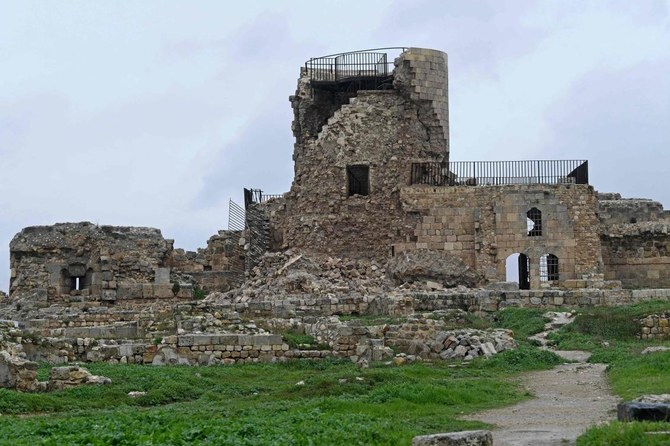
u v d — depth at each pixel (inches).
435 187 3321.9
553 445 1269.7
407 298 2758.4
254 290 3110.2
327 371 2047.2
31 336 2112.5
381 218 3380.9
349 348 2190.0
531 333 2506.2
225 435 1311.5
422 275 3216.0
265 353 2159.2
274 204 3666.3
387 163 3412.9
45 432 1374.3
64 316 2768.2
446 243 3294.8
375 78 3526.1
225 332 2245.3
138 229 3484.3
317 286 3068.4
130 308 3120.1
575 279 3250.5
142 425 1413.6
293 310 2755.9
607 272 3417.8
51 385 1817.2
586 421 1453.0
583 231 3289.9
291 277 3095.5
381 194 3395.7
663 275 3393.2
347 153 3410.4
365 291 3068.4
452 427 1421.0
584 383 1822.1
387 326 2247.8
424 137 3449.8
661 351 2036.2
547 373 1978.3
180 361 2130.9
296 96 3582.7
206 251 3784.5
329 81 3558.1
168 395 1775.3
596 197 3351.4
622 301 2792.8
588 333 2447.1
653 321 2431.1
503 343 2228.1
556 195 3292.3
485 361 2098.9
